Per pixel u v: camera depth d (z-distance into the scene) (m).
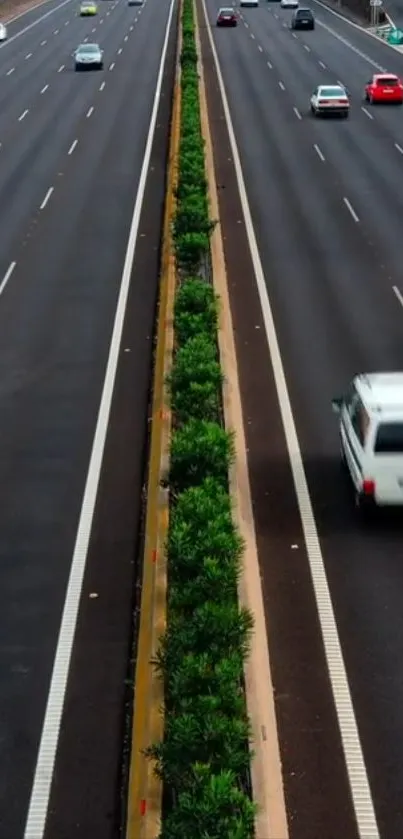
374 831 10.52
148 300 26.69
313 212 34.44
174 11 93.19
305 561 15.20
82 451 18.70
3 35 80.56
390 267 28.77
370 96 53.53
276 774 10.86
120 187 38.12
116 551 15.59
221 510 14.06
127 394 21.06
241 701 10.61
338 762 11.38
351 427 16.81
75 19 92.25
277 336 23.94
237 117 50.22
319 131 47.19
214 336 21.58
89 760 11.55
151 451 18.00
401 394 16.08
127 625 13.86
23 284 28.25
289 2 93.56
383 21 84.94
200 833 8.80
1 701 12.50
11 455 18.66
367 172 39.81
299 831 10.54
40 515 16.64
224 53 70.12
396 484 15.66
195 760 9.74
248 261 29.59
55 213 35.16
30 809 10.92
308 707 12.23
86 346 23.72
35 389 21.47
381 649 13.23
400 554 15.31
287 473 17.78
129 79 60.97
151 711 11.08
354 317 25.05
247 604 13.20
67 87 59.78
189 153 36.41
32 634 13.72
